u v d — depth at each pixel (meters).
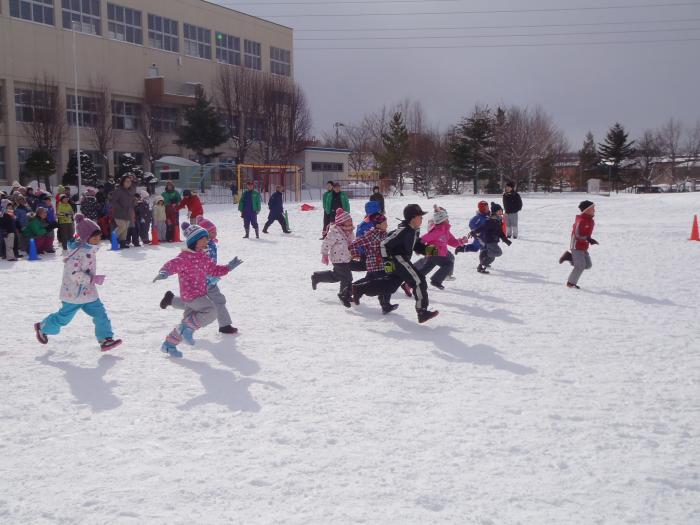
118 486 3.80
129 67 51.62
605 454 4.28
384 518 3.43
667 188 79.31
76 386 5.75
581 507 3.56
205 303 6.96
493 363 6.52
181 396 5.47
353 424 4.81
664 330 8.02
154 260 15.41
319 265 14.58
